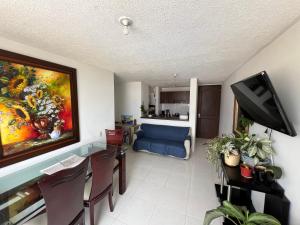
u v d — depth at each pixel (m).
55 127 2.12
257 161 1.42
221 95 4.94
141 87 4.81
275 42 1.51
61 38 1.61
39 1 1.00
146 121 4.69
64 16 1.19
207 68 2.89
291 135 1.08
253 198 1.91
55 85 2.10
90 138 2.81
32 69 1.82
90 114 2.79
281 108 1.07
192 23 1.28
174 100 6.29
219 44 1.73
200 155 3.81
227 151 1.65
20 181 1.48
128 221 1.73
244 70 2.48
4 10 1.10
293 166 1.18
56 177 1.07
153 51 1.99
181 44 1.74
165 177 2.71
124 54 2.12
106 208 1.94
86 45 1.80
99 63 2.63
